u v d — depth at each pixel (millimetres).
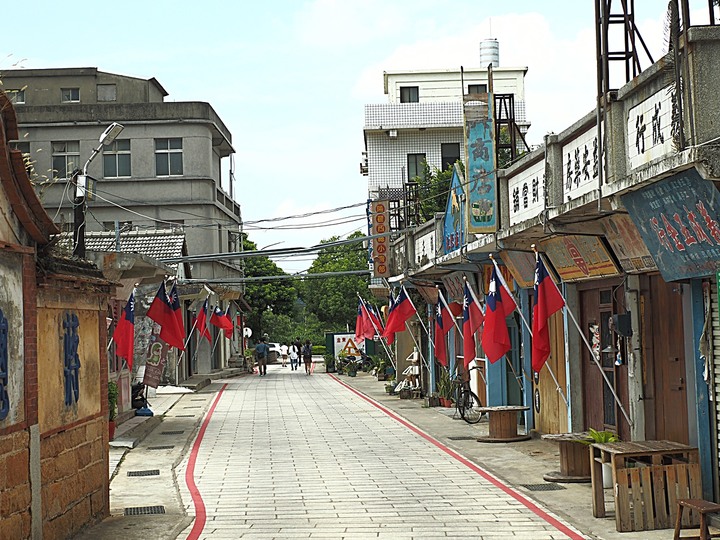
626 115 10125
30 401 8500
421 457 15977
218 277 45031
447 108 49406
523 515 10789
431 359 27141
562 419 16078
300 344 59844
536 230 13961
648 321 12047
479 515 10867
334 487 13172
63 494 9617
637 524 9727
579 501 11398
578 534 9727
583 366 15242
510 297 15492
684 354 10977
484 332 15609
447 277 23859
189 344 41000
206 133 43500
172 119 43031
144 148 43094
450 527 10250
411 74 53312
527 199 14703
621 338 12758
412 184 31469
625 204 10320
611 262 12656
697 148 7906
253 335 64750
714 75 8250
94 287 10742
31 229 8562
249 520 11008
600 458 10539
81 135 42781
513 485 12828
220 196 47000
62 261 9812
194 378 39781
